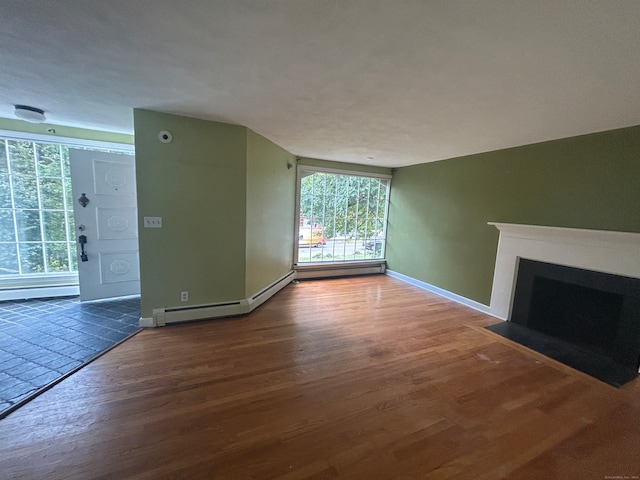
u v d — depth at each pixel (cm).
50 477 127
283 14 121
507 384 216
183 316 297
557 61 147
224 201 301
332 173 507
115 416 165
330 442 154
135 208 357
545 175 303
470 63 155
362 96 209
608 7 106
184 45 150
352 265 541
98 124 328
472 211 389
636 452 156
